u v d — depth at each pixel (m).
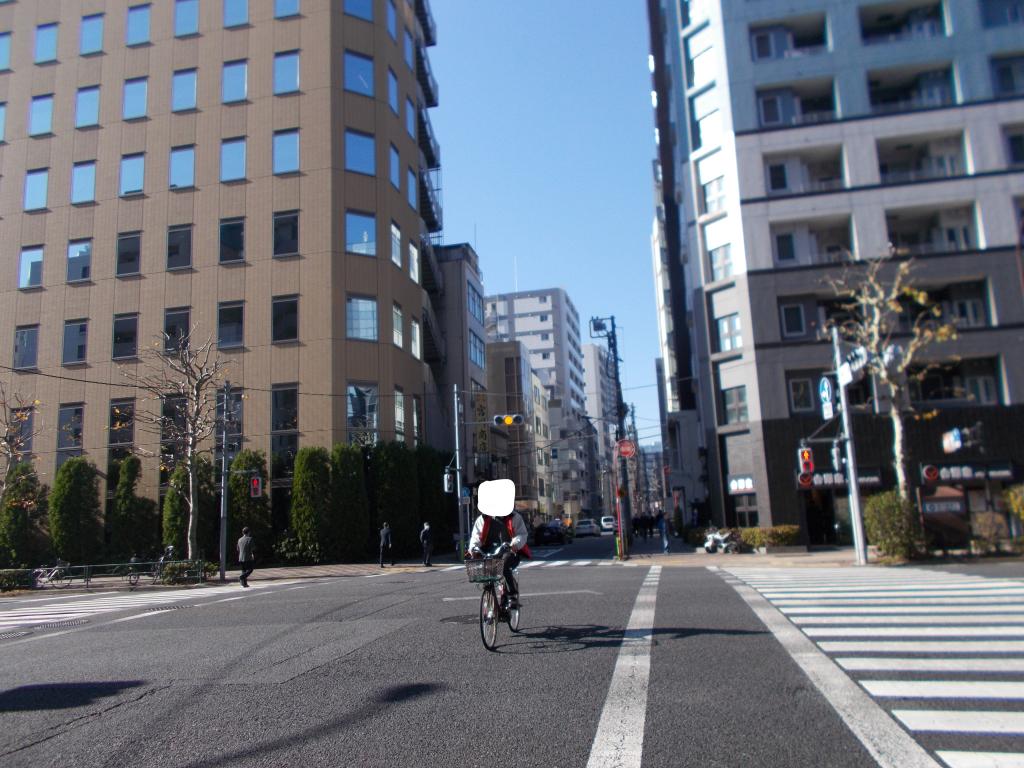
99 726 5.69
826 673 6.58
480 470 43.16
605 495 71.62
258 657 8.13
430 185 44.25
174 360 30.42
